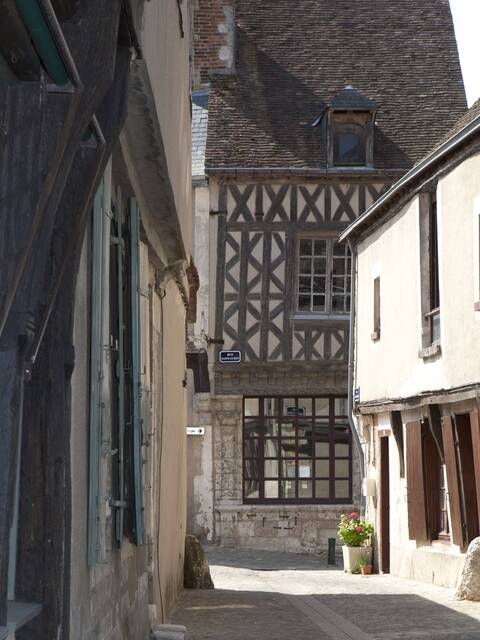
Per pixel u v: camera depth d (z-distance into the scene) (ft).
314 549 82.53
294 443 84.12
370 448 69.10
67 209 14.52
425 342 57.16
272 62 92.12
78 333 17.34
